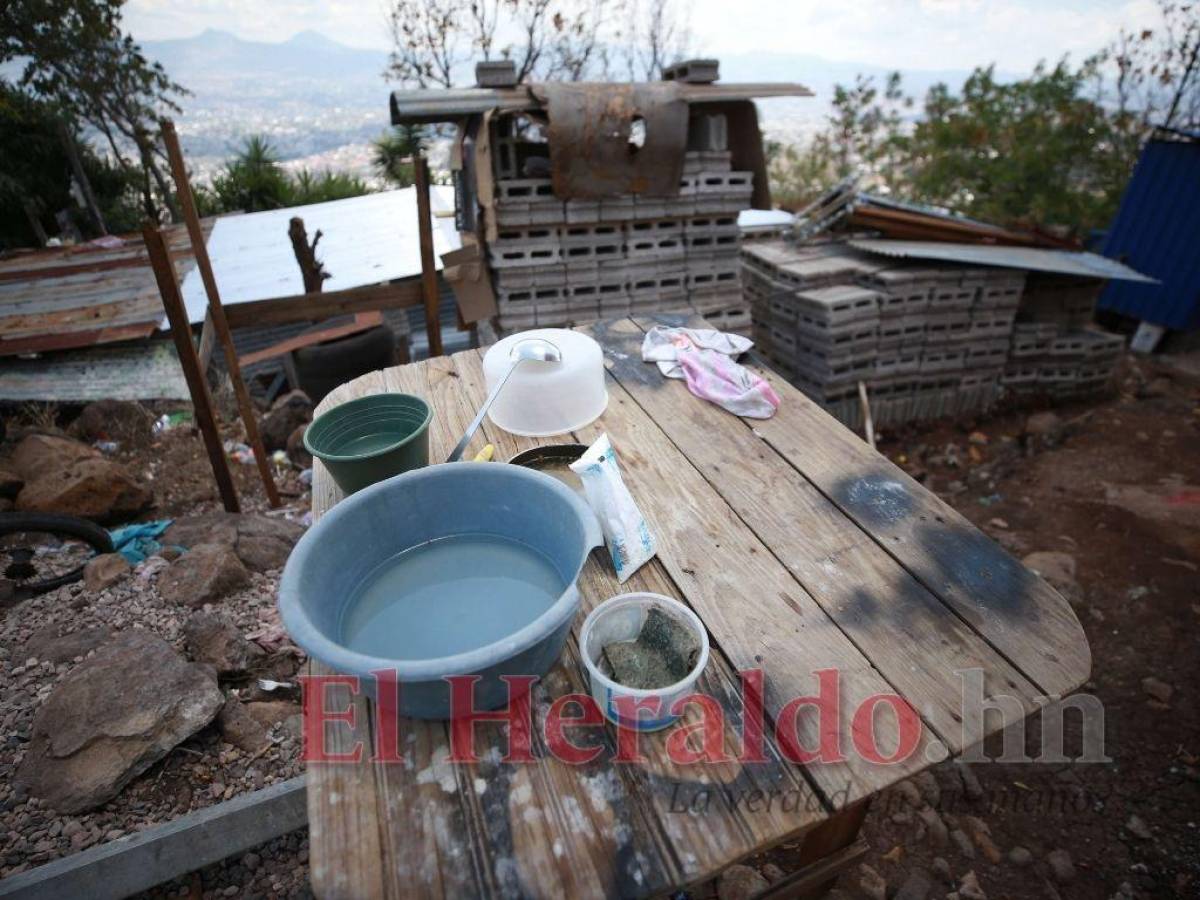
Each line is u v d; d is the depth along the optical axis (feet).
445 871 3.17
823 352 14.49
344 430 6.16
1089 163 24.31
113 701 6.81
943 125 25.67
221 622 8.15
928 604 4.45
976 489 13.64
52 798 6.28
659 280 12.74
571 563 4.26
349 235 22.39
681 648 3.95
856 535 5.08
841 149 32.50
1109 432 15.05
